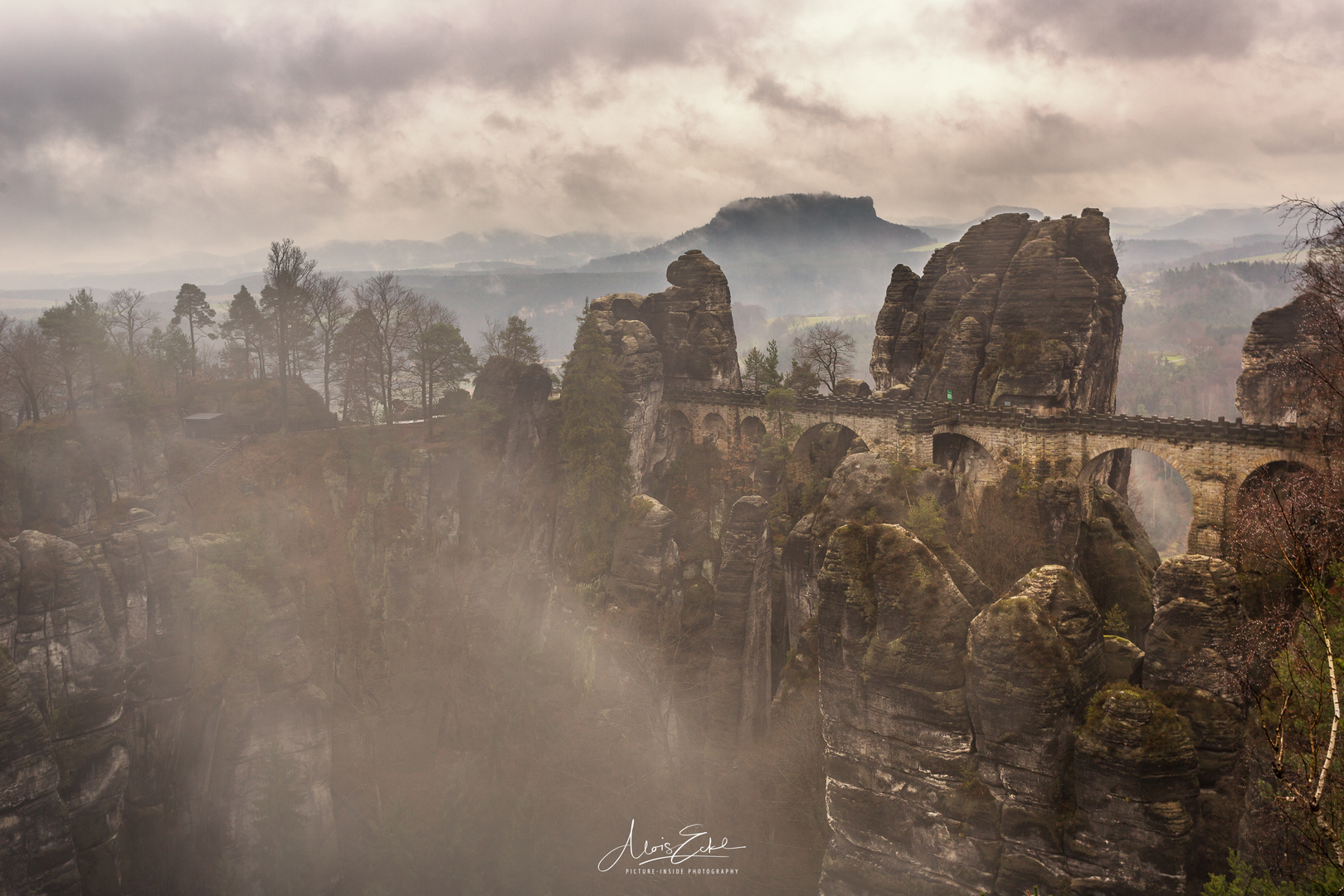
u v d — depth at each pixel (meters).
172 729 59.69
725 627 73.06
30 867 50.16
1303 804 25.12
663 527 78.31
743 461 93.44
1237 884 29.58
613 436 83.19
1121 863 37.66
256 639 60.66
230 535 64.62
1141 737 37.09
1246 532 51.31
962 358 91.25
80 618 55.78
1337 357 48.31
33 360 78.56
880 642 44.00
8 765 49.31
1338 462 51.91
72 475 67.88
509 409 85.25
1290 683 30.75
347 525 77.25
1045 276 88.19
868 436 86.00
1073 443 80.06
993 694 40.09
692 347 102.19
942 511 70.06
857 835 45.38
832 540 46.34
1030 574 42.62
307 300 91.88
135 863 58.00
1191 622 41.41
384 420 90.75
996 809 40.72
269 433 87.12
